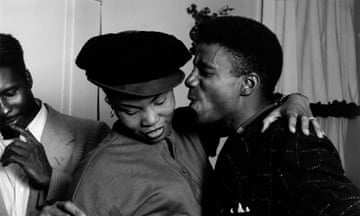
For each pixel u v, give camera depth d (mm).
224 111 1045
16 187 1186
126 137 1024
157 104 943
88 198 943
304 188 862
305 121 955
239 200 979
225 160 1037
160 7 2424
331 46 3023
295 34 2879
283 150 915
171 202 973
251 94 1042
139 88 911
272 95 1106
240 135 1029
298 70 2916
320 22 3000
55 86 1946
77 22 2033
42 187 1174
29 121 1246
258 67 1023
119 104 938
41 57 1908
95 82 941
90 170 962
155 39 932
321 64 2969
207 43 1035
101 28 2146
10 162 1131
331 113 3014
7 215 1174
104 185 948
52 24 1938
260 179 949
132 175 971
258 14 2855
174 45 949
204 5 2621
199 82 1046
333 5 3049
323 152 895
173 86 940
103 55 919
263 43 1026
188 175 1060
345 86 3078
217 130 1136
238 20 1050
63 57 1974
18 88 1171
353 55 3105
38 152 1156
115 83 914
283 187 901
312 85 2951
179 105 2488
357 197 836
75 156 1285
